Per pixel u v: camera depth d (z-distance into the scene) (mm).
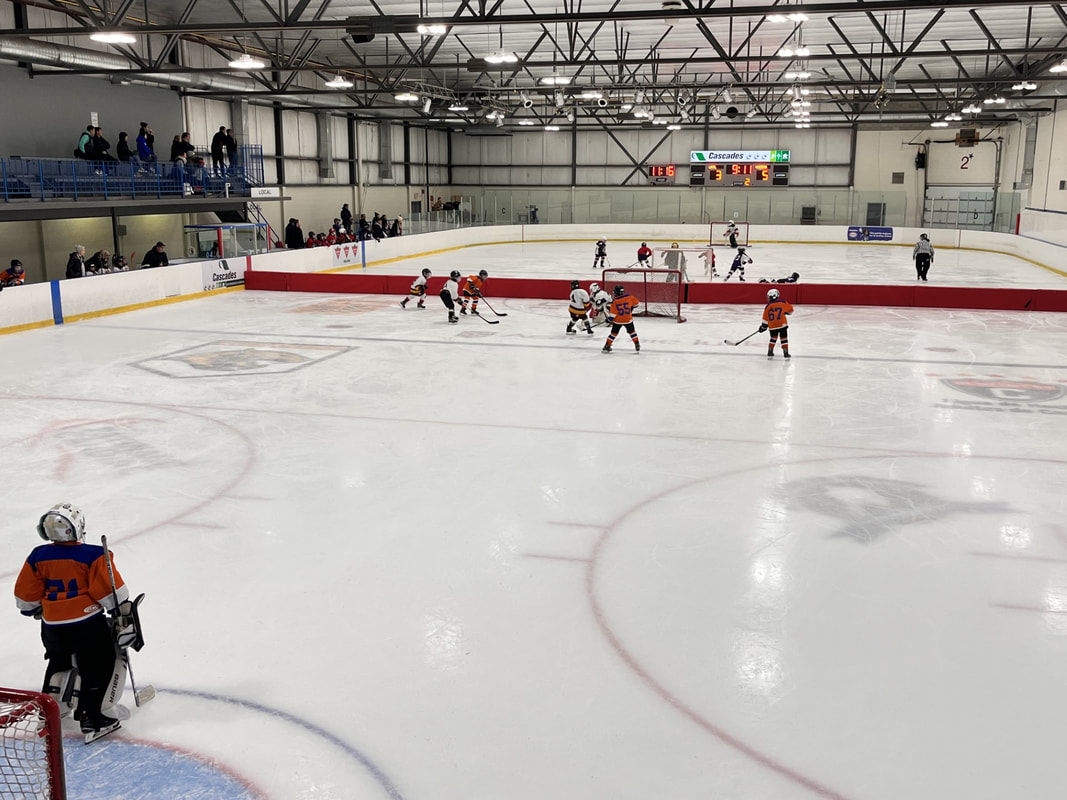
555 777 3885
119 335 15633
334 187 35219
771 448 9016
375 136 38688
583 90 31250
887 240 38812
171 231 25828
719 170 42938
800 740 4160
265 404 10766
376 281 21797
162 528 6809
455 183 46156
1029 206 35031
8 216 17781
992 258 33000
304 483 7867
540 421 10016
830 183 42531
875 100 31703
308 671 4770
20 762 3414
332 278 22000
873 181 41969
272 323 17156
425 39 22516
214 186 24578
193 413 10320
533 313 18812
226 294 21562
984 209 40688
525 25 23438
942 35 24625
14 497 7469
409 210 42094
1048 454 8828
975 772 3922
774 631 5238
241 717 4348
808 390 11641
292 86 30375
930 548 6480
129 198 20891
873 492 7695
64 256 21875
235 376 12352
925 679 4707
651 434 9508
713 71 33125
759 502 7438
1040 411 10570
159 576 5961
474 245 37531
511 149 45656
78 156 19891
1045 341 15422
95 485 7789
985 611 5500
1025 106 33719
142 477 8016
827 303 19984
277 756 4043
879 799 3738
